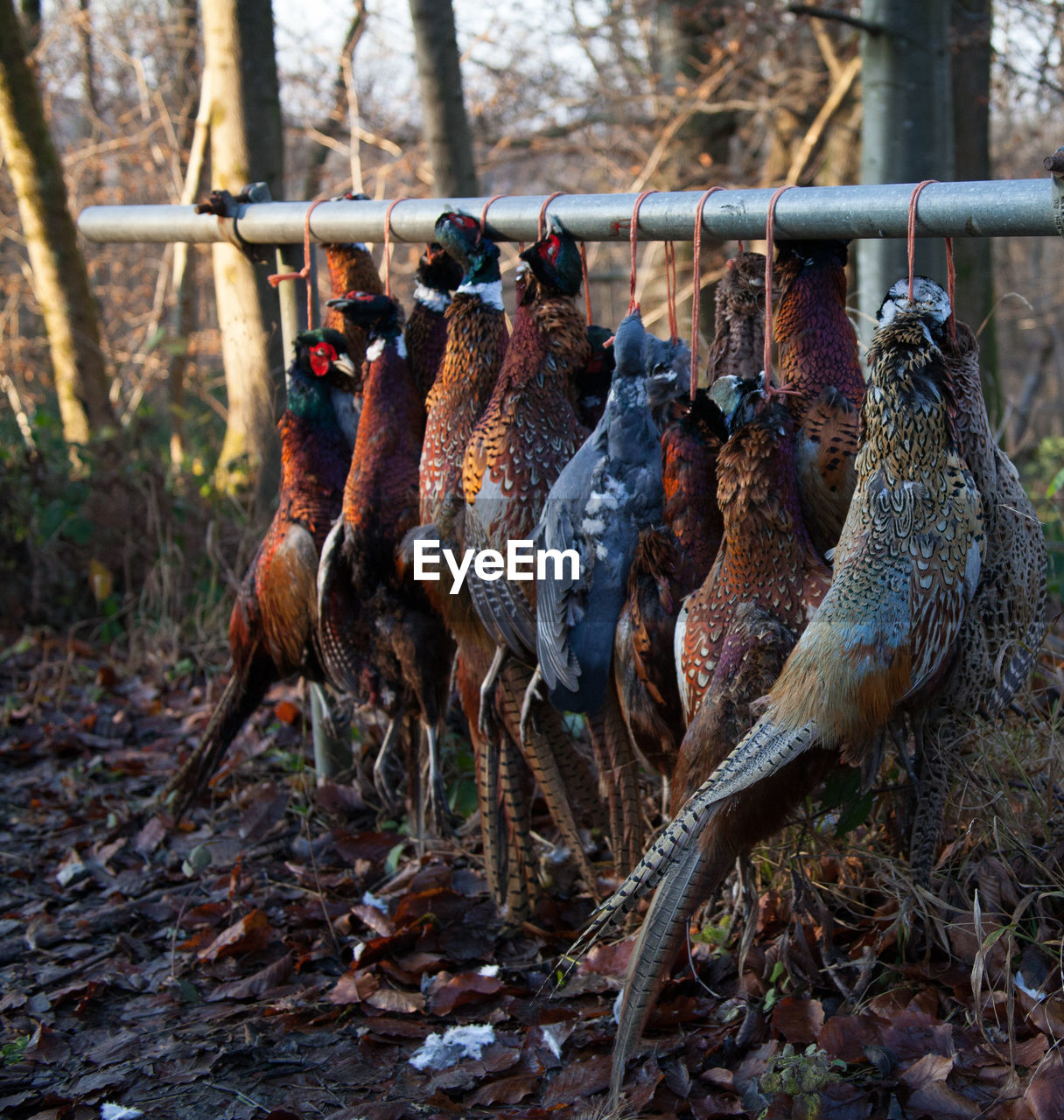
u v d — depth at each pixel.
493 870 1.70
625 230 1.52
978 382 1.43
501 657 1.61
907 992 1.45
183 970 1.72
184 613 3.11
